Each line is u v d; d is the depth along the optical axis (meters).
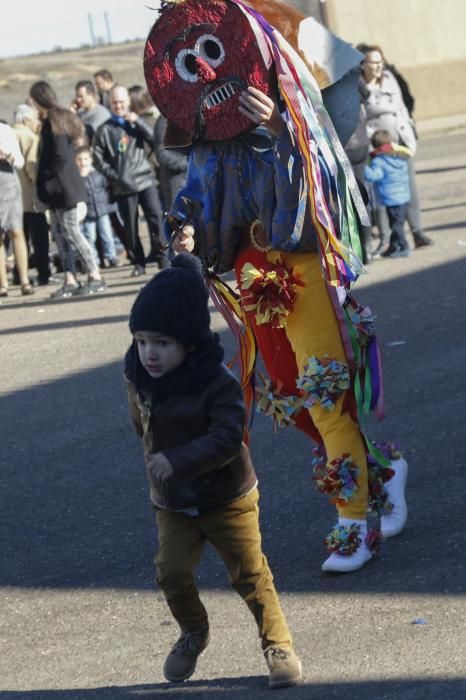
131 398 4.84
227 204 5.91
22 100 53.38
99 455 8.48
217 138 5.82
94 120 17.09
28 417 9.77
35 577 6.41
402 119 15.25
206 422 4.68
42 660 5.39
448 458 7.39
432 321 11.40
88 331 13.17
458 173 25.31
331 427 6.01
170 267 4.90
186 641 4.96
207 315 4.66
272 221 5.77
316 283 5.88
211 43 5.77
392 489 6.27
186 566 4.79
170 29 5.85
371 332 6.08
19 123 17.06
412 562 5.93
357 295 13.13
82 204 15.73
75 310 14.68
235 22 5.70
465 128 36.22
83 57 67.12
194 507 4.74
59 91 55.41
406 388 9.16
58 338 13.00
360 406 5.98
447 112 39.91
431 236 16.91
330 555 6.05
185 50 5.84
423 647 5.04
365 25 39.19
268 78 5.73
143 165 16.33
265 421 8.77
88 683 5.10
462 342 10.41
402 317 11.73
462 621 5.23
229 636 5.41
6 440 9.13
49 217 17.78
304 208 5.71
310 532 6.54
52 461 8.45
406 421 8.29
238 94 5.74
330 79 5.95
